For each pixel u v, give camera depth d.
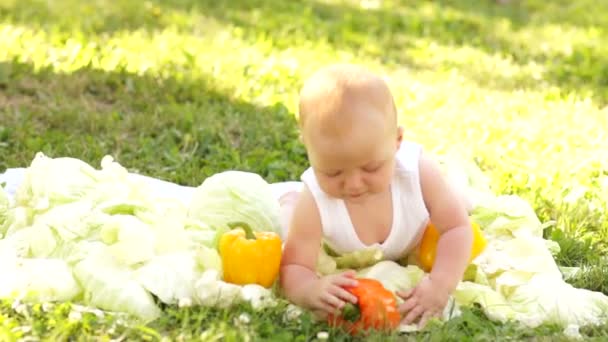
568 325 3.92
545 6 11.88
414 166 4.06
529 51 9.58
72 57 7.82
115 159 5.94
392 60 8.99
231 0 10.82
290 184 5.05
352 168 3.75
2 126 6.32
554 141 6.57
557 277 4.20
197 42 8.88
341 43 9.42
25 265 4.08
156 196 4.52
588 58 9.19
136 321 3.80
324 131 3.71
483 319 3.99
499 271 4.23
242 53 8.59
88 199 4.40
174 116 6.69
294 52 8.86
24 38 8.34
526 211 4.66
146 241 4.05
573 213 5.17
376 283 3.90
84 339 3.63
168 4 10.35
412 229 4.14
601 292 4.31
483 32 10.27
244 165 5.91
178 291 3.94
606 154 6.26
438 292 3.93
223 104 7.16
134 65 7.81
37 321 3.72
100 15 9.50
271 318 3.87
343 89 3.73
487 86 8.25
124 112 6.90
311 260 4.05
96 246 4.11
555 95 7.95
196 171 5.81
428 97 7.68
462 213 4.09
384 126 3.74
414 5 11.45
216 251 4.08
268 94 7.43
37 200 4.46
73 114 6.57
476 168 5.18
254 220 4.39
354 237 4.09
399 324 3.86
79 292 3.97
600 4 12.06
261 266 3.98
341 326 3.85
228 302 3.91
